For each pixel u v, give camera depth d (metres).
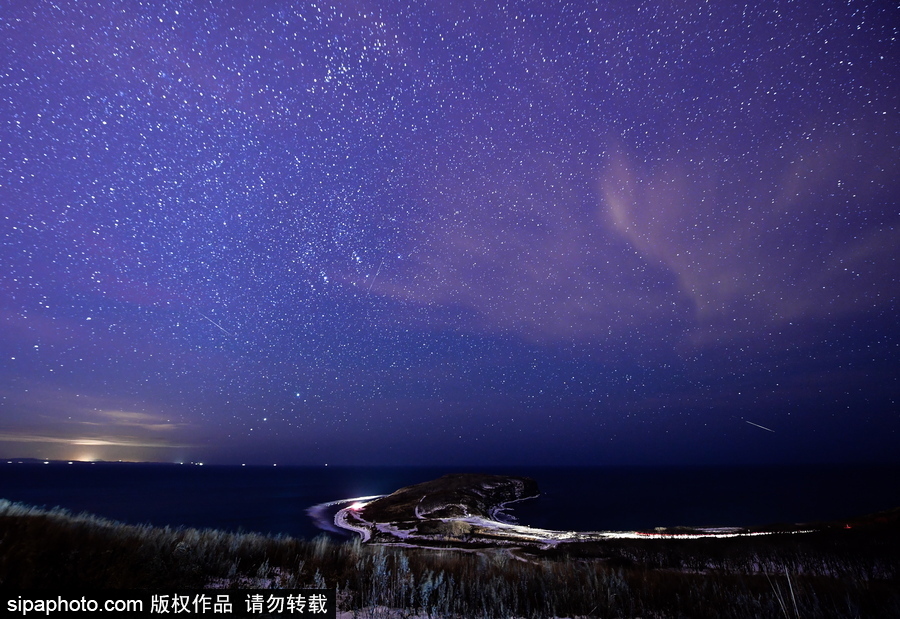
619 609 7.09
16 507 9.00
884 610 6.98
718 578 9.57
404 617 6.13
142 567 6.61
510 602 7.17
